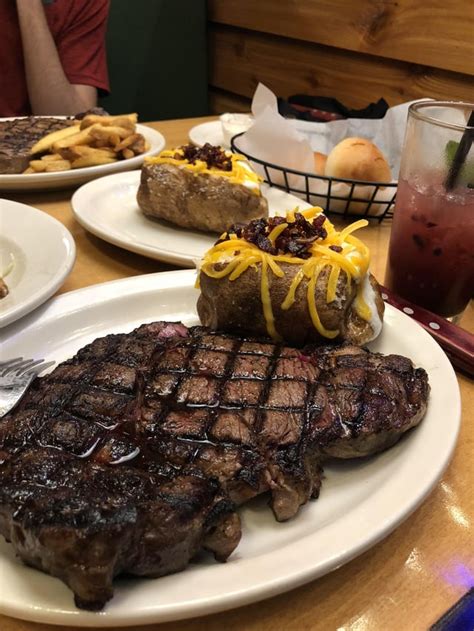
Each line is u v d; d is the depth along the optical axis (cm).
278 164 53
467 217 33
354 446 25
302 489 23
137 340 30
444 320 35
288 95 102
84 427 23
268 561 19
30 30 88
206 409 25
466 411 30
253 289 31
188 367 27
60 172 53
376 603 20
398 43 77
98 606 18
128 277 41
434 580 21
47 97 90
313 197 52
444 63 71
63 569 18
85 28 94
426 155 35
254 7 103
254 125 54
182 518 20
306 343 32
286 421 24
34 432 23
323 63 92
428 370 29
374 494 22
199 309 34
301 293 30
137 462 22
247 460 23
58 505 19
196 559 21
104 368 27
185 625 19
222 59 119
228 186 45
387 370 28
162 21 113
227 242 32
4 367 29
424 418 26
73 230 48
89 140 58
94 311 35
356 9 81
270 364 28
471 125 34
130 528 18
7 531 20
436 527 23
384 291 37
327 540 20
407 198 36
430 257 35
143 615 18
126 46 113
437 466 23
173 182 46
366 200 49
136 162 58
